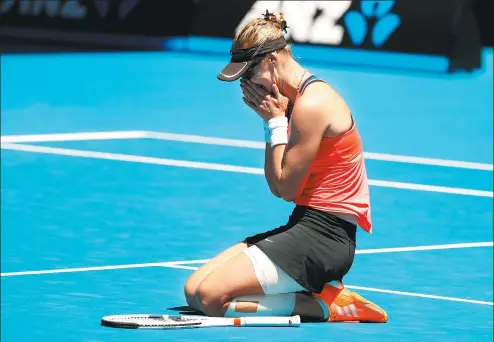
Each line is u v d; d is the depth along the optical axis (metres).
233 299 22.58
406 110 55.16
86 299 26.02
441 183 41.94
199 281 23.16
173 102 56.84
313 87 21.97
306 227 22.38
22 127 51.16
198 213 36.59
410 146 48.16
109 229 34.41
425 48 63.31
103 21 71.00
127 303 25.58
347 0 64.62
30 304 25.44
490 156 46.97
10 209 36.81
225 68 21.81
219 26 68.69
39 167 43.19
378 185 41.28
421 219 36.62
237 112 54.66
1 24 72.62
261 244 22.53
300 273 22.31
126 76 63.19
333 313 23.17
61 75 63.34
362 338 21.84
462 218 37.00
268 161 22.48
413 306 26.45
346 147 22.14
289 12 65.19
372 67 63.78
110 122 52.38
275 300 22.62
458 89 60.00
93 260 30.64
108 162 44.12
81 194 39.03
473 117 54.25
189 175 42.12
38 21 72.00
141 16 70.50
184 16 69.69
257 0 67.50
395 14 63.78
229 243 32.94
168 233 34.00
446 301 27.17
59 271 29.30
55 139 48.62
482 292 28.36
